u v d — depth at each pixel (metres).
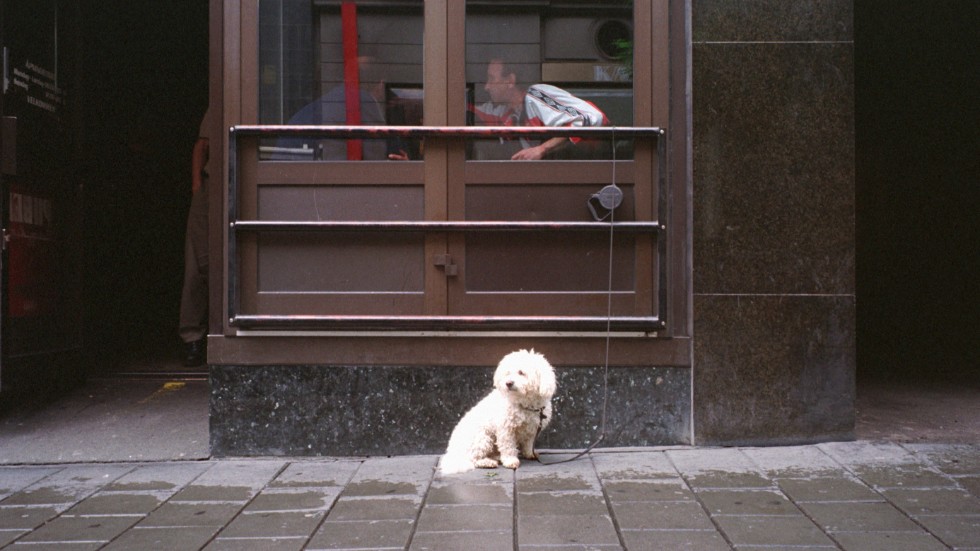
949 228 8.91
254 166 4.86
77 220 6.33
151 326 8.37
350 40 4.97
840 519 3.61
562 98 4.98
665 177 4.83
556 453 4.75
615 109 4.97
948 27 8.35
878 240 10.12
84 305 6.42
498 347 4.81
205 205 6.71
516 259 4.86
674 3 4.89
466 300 4.84
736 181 4.79
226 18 4.87
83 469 4.60
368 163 4.86
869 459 4.48
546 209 4.88
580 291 4.86
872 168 10.20
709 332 4.79
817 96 4.81
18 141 5.50
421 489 4.11
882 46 9.07
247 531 3.58
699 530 3.50
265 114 4.94
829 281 4.81
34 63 5.80
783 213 4.80
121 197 7.36
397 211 4.88
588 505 3.82
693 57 4.80
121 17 7.26
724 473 4.29
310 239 4.86
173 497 4.07
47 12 6.00
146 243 8.13
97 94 6.77
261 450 4.80
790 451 4.67
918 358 7.77
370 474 4.41
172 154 8.60
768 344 4.79
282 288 4.86
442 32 4.91
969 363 7.44
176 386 6.23
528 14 4.98
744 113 4.80
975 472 4.24
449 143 4.87
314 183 4.86
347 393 4.81
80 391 6.09
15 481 4.37
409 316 4.77
